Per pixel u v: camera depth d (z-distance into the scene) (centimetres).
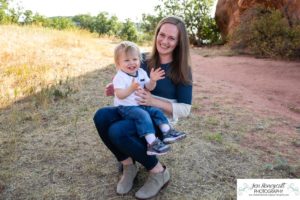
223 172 380
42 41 1026
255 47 1294
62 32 1285
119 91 316
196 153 413
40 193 343
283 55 1218
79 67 790
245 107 600
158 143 304
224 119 529
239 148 433
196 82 769
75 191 345
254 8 1432
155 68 337
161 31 326
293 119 566
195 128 488
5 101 577
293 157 422
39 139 453
